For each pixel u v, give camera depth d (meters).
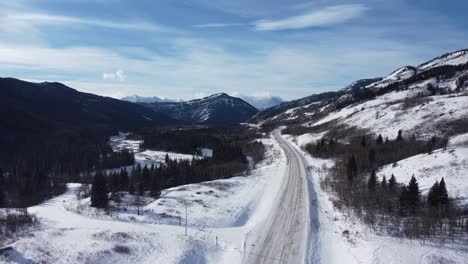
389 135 102.69
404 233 38.88
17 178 108.19
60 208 59.03
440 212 40.84
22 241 34.34
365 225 42.53
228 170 99.62
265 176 83.25
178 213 52.31
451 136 86.25
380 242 37.16
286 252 38.00
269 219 50.00
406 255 33.72
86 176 128.38
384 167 66.62
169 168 101.69
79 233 38.03
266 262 35.56
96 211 54.78
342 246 39.03
